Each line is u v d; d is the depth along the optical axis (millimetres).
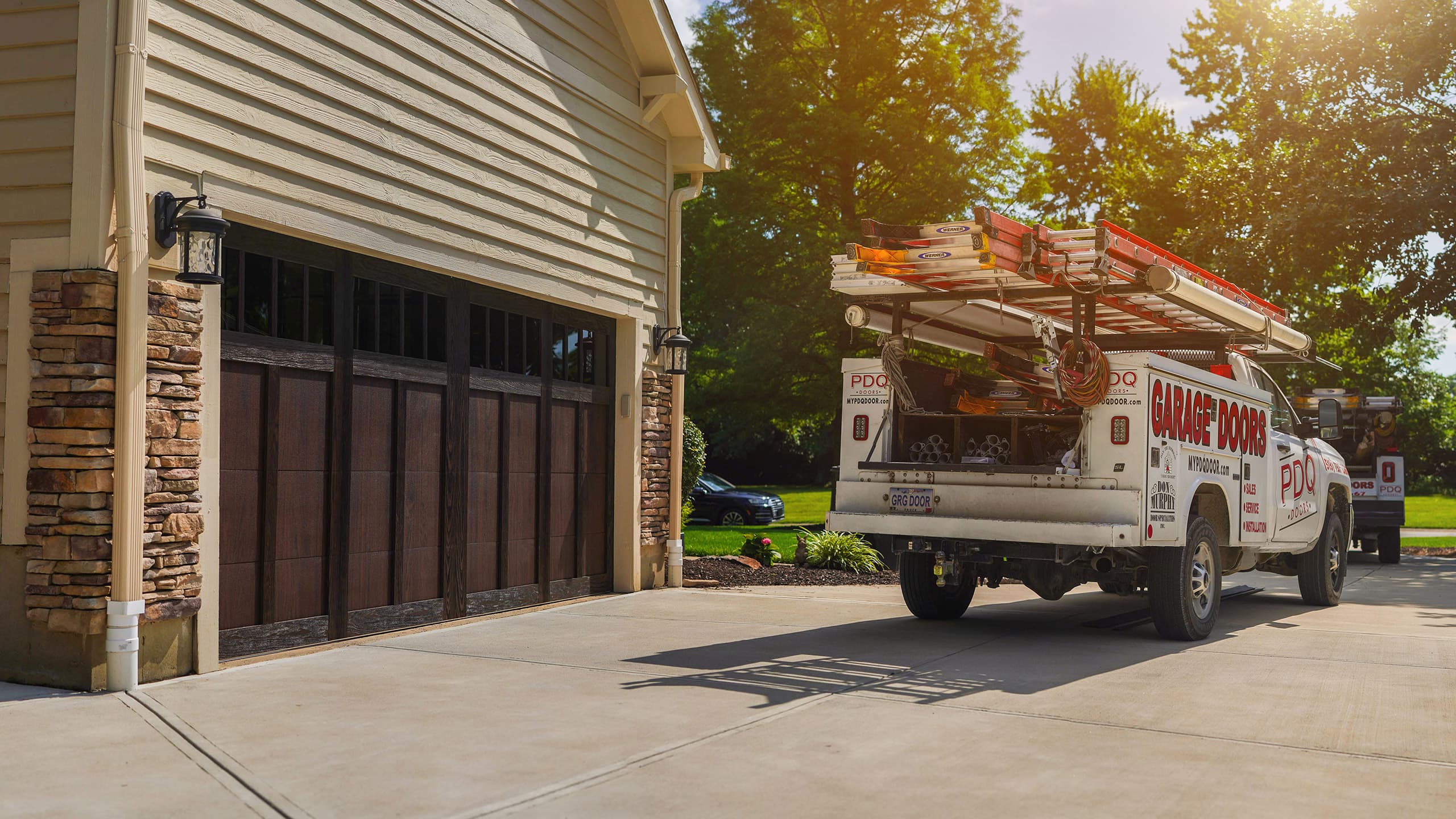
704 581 11969
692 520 27750
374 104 7695
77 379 5809
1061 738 5102
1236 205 24500
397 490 8133
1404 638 8484
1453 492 57750
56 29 5918
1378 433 17391
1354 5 22328
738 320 29312
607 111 10586
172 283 6152
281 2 6914
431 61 8250
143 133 5965
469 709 5605
